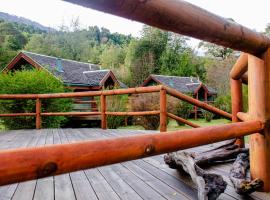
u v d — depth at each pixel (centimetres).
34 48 4472
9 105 887
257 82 180
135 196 186
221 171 243
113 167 268
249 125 162
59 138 473
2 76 999
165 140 100
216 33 120
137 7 82
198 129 118
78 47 4878
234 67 271
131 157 88
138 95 1416
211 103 2442
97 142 79
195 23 104
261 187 183
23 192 200
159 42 4075
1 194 196
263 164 181
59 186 212
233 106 297
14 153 62
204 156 254
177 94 418
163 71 3994
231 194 185
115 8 80
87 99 1661
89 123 1234
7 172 60
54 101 955
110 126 1177
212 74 3362
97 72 2050
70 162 71
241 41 143
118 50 4747
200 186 162
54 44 4791
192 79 3241
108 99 1233
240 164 212
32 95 601
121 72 3803
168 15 92
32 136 503
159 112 429
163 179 225
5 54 3344
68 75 1780
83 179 230
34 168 64
